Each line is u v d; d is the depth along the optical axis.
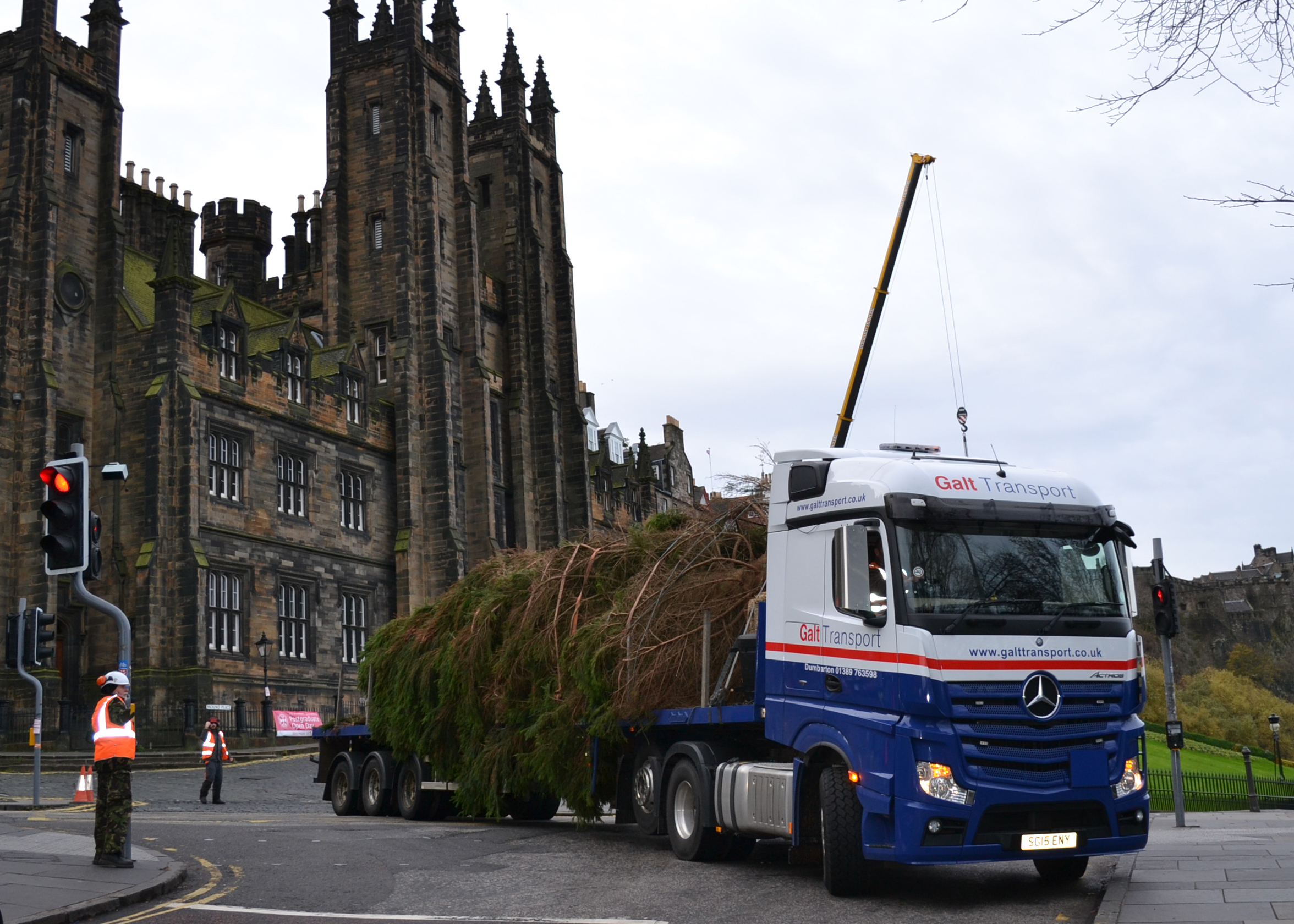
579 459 67.00
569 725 15.05
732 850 13.02
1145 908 9.27
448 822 18.91
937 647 10.19
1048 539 10.95
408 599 50.25
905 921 9.28
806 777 11.23
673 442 86.00
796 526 11.91
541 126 71.62
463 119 59.88
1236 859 12.09
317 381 47.84
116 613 12.30
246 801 25.70
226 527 42.03
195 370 41.91
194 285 42.69
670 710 13.62
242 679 41.75
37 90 41.81
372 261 56.31
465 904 10.27
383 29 57.81
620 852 13.84
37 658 18.39
